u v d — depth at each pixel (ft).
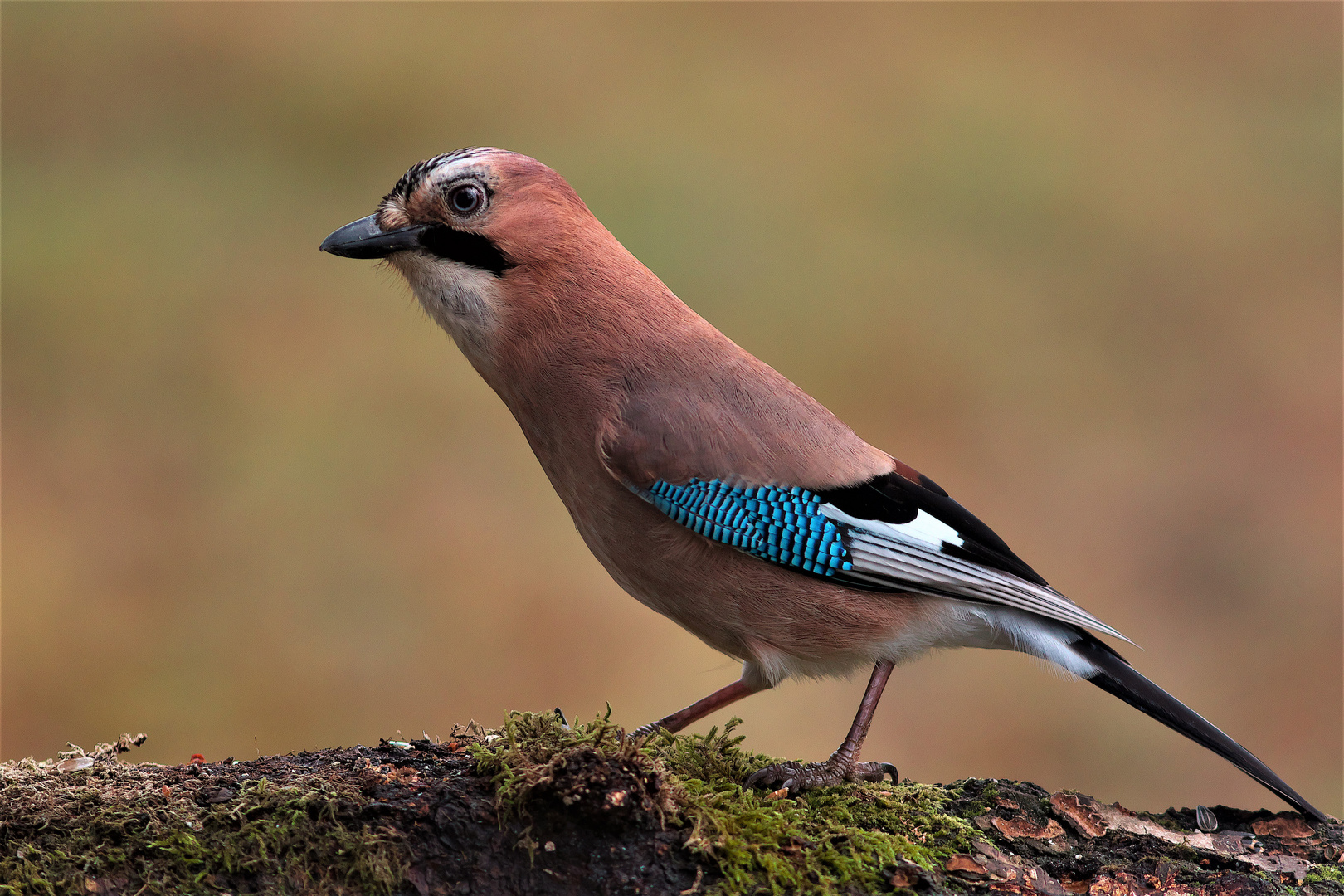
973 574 20.38
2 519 41.22
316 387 47.16
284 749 36.47
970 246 55.62
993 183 59.36
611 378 20.84
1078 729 37.93
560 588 41.16
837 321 51.62
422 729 37.42
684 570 20.43
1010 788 18.66
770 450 20.20
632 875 15.47
